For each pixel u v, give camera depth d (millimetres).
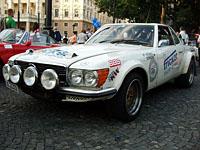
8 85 5660
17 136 4746
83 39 19172
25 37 9117
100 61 4977
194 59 8555
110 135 4891
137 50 5906
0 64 8453
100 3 43312
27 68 5152
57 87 4957
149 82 6027
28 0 86125
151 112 6113
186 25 32594
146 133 5020
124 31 6891
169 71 6988
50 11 12266
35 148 4367
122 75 5164
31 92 5309
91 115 5758
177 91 8016
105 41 6793
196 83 9242
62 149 4371
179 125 5434
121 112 5332
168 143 4668
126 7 32438
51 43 10070
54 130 5023
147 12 30172
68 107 6195
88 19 96000
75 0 91438
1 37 8992
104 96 4922
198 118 5855
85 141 4648
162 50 6562
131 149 4434
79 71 4883
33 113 5816
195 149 4492
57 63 4977
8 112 5848
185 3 28297
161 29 7012
